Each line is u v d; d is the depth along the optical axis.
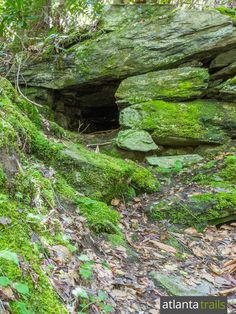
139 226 3.80
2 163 2.75
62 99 6.38
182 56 5.71
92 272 2.53
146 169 4.83
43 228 2.50
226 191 4.31
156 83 5.72
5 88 4.48
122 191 4.23
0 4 6.23
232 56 5.73
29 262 2.04
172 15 5.84
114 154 5.41
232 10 5.95
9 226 2.21
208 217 4.03
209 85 5.90
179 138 5.39
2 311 1.64
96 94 6.33
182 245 3.62
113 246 3.16
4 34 6.69
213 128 5.46
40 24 6.62
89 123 6.86
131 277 2.81
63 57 6.04
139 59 5.78
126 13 6.19
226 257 3.48
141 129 5.47
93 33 6.12
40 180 3.05
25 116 4.27
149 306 2.55
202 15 5.74
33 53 6.14
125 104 5.77
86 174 3.89
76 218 3.09
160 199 4.34
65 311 1.94
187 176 4.88
